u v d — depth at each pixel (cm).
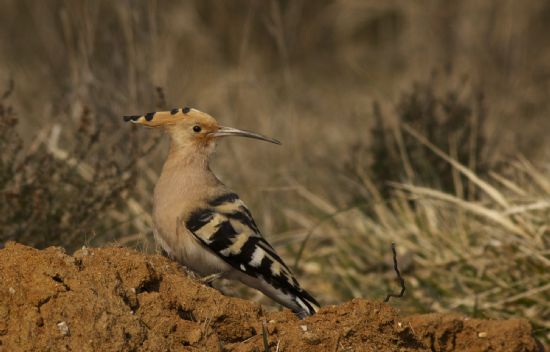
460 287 1042
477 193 1235
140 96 1307
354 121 1688
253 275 833
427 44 1975
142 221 1109
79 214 970
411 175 1216
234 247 824
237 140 1525
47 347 630
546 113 1742
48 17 1794
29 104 1608
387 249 1141
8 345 638
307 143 1562
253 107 1688
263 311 732
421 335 755
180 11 1981
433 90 1423
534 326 979
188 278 739
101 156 1134
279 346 698
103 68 1325
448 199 1080
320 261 1166
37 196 947
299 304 833
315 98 1870
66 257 674
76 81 1296
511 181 1229
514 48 1880
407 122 1296
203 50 1952
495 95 1750
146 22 1407
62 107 1284
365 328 718
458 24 1958
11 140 970
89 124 1015
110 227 1036
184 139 863
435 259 1099
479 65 1836
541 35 1991
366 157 1407
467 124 1291
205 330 678
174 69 1592
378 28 2184
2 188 952
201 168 861
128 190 1027
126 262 695
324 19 2177
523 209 1032
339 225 1225
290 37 2059
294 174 1413
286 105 1703
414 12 2034
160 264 765
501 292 1022
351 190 1319
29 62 1834
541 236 1043
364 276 1123
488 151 1328
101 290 656
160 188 857
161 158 1201
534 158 1407
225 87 1753
